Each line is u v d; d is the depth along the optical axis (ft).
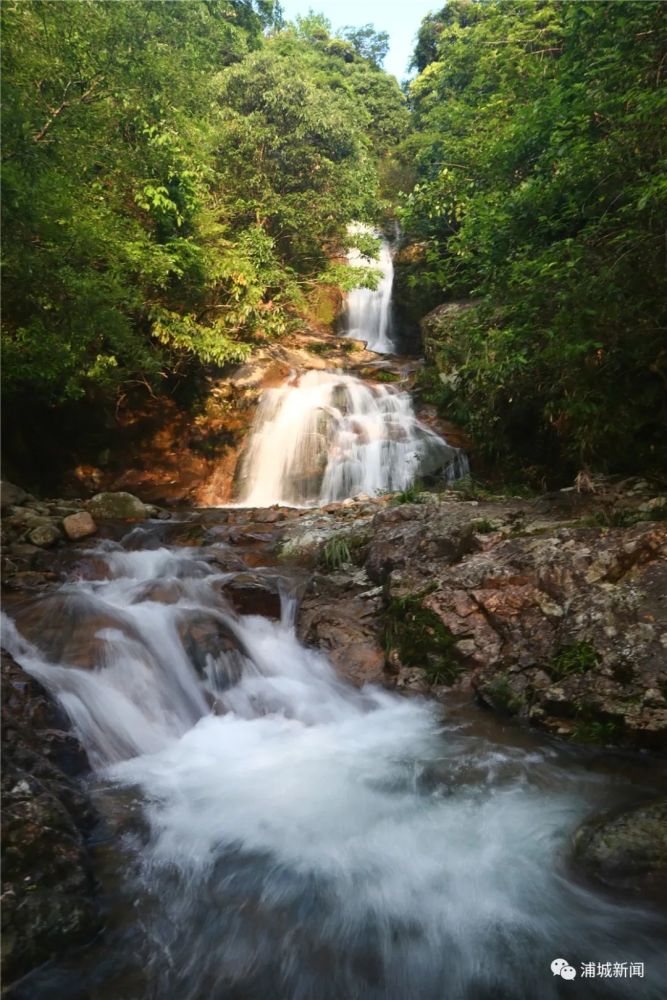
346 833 10.96
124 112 29.32
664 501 18.54
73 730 12.96
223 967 8.21
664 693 13.14
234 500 34.12
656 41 17.70
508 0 38.06
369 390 38.63
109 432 35.14
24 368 24.99
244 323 41.68
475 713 15.10
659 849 9.53
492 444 29.04
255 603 18.80
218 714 15.21
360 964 8.31
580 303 18.57
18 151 18.80
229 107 48.65
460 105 41.14
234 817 11.36
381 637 17.49
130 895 9.33
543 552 16.60
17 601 17.44
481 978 8.12
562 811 11.43
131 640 15.70
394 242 63.05
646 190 16.25
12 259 20.39
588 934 8.73
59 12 23.25
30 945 7.96
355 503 27.68
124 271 31.76
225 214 45.68
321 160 49.37
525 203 22.11
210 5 59.88
